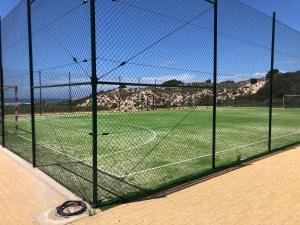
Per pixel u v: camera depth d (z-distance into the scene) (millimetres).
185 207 4500
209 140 10586
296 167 6621
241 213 4305
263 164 6875
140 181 5770
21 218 4219
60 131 13445
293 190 5199
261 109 22062
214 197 4879
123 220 4090
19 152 8484
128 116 20828
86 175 6176
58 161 7379
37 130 13766
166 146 9461
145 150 8852
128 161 7449
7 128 13461
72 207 4488
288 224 3994
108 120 18797
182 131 13242
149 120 18891
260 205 4574
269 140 8352
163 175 6152
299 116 20984
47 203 4715
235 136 11648
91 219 4125
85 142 10422
